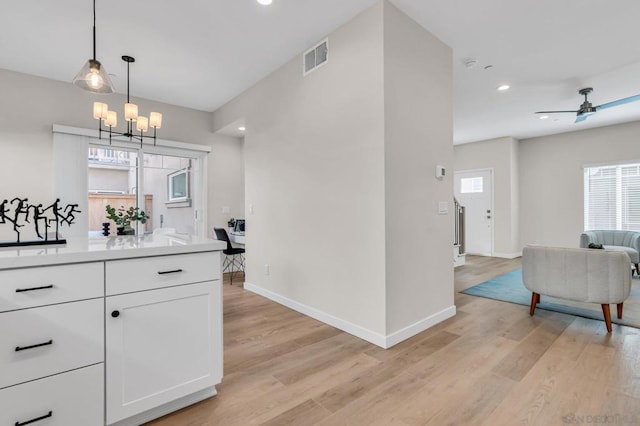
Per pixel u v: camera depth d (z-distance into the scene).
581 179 6.12
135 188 4.51
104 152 4.28
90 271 1.38
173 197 4.91
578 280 2.81
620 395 1.77
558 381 1.92
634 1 2.44
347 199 2.72
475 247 7.21
